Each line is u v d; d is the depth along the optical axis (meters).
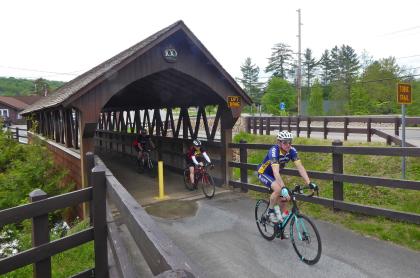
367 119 12.80
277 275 4.37
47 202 3.21
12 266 3.07
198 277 1.28
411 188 5.42
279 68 75.94
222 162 9.75
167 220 6.97
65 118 11.02
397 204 6.85
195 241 5.72
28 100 69.44
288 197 4.74
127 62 7.66
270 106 52.69
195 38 8.25
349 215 6.34
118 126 19.77
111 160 16.95
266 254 5.03
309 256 4.62
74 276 3.64
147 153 13.12
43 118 16.72
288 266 4.60
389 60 53.81
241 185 9.02
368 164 9.21
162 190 8.96
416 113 42.16
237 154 14.62
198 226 6.50
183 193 9.27
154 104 14.52
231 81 9.09
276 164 4.87
